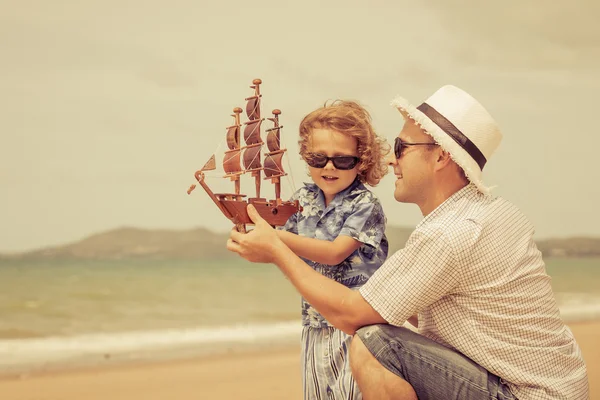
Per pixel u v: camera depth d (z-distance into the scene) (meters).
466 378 2.20
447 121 2.39
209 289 17.09
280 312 13.89
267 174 2.66
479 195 2.39
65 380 5.23
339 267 2.84
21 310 13.45
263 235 2.39
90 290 16.22
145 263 20.20
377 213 2.86
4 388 4.91
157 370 5.64
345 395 2.66
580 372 2.32
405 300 2.21
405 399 2.24
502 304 2.21
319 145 2.84
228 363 5.98
